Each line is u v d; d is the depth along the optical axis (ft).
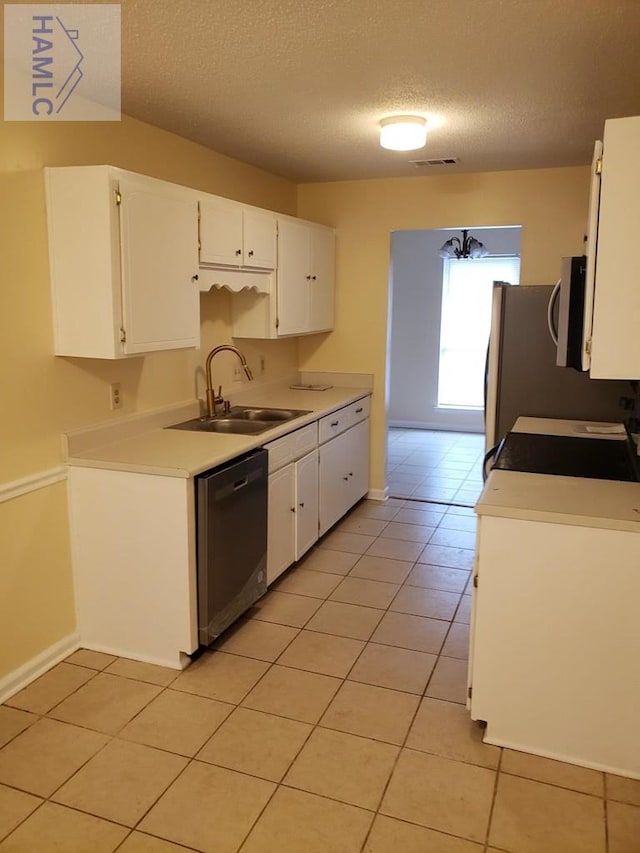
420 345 25.70
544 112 10.07
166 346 9.64
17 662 8.71
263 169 14.24
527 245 14.52
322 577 12.30
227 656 9.58
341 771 7.29
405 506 16.53
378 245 15.66
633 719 7.15
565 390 12.19
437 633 10.27
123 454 9.46
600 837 6.41
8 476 8.40
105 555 9.36
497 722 7.67
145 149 10.55
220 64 8.09
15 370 8.37
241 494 9.92
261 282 12.64
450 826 6.54
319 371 16.63
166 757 7.48
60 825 6.53
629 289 6.59
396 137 10.34
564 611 7.20
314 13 6.73
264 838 6.38
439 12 6.70
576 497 7.59
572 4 6.52
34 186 8.45
